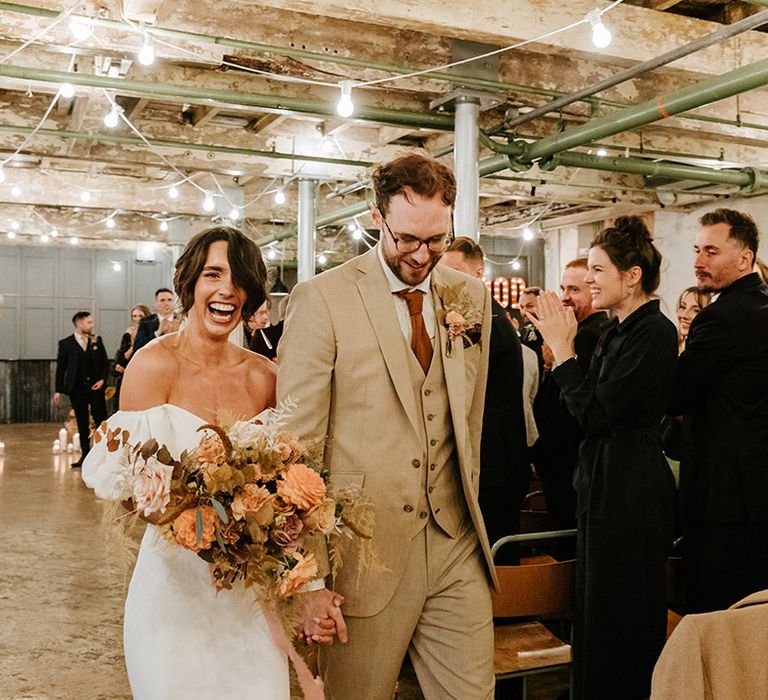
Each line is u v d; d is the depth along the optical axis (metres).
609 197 10.87
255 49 4.92
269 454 1.68
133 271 15.98
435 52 5.45
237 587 1.83
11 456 10.04
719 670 1.49
